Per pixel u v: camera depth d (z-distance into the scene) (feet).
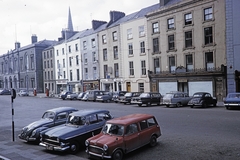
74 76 170.09
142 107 80.18
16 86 257.96
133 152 29.73
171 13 101.71
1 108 93.35
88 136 32.48
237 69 83.15
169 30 102.89
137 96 92.99
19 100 136.05
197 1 91.86
